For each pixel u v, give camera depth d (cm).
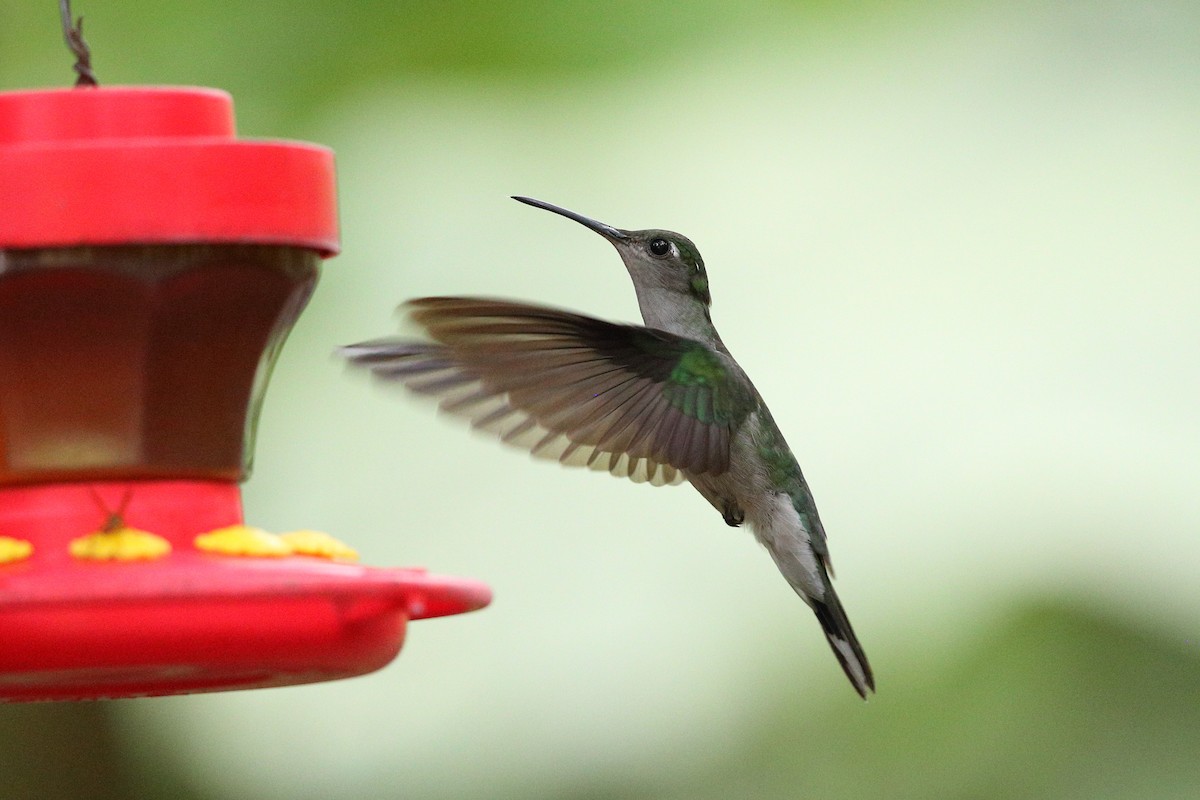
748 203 1250
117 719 1164
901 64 1312
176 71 1262
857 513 1173
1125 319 1216
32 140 611
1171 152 1275
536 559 1173
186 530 637
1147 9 1323
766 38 1316
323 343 1215
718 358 841
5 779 1141
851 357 1206
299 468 1186
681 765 1137
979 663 1162
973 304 1226
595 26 1293
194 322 634
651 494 1201
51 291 611
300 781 1145
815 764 1151
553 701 1145
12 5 1259
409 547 1164
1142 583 1161
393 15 1276
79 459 627
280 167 622
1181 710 1152
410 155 1262
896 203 1258
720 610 1169
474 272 1218
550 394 735
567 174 1257
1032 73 1309
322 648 589
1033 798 1145
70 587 531
